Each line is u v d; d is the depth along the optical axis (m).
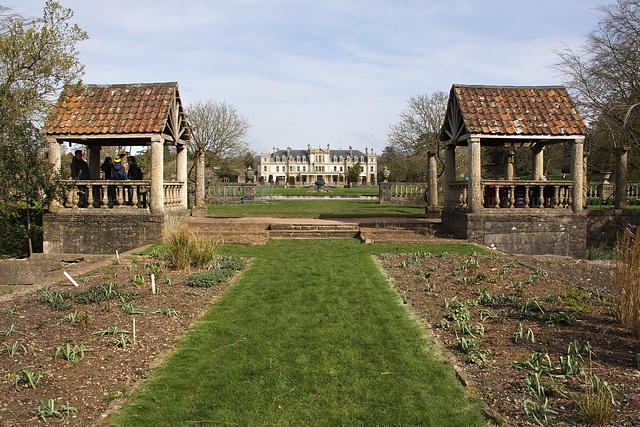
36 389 3.75
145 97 12.67
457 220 12.75
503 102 12.58
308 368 4.38
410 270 8.68
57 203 12.16
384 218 16.17
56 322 5.37
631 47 15.55
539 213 12.09
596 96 16.78
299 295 6.98
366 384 4.05
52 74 13.95
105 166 13.56
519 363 4.21
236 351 4.80
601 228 13.62
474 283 7.44
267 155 132.00
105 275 8.05
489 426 3.30
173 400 3.75
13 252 12.30
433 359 4.56
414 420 3.46
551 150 29.09
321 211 20.80
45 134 11.95
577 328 5.20
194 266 8.93
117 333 5.10
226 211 20.59
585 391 3.64
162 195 12.06
